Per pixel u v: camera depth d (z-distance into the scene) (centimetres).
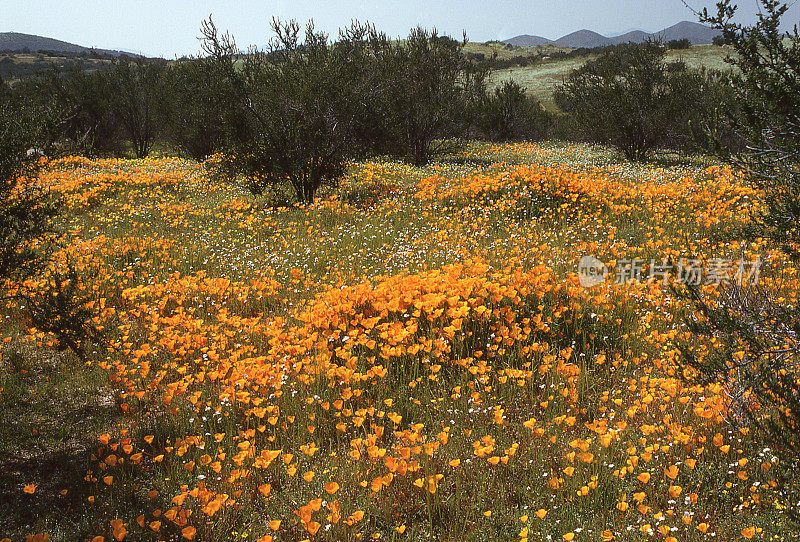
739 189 1073
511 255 820
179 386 446
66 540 312
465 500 338
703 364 334
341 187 1456
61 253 826
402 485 350
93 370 525
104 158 2361
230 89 1402
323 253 916
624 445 380
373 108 1599
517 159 2025
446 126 2028
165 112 2333
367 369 506
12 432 420
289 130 1312
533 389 466
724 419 369
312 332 561
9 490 356
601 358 473
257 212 1255
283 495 348
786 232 313
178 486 361
